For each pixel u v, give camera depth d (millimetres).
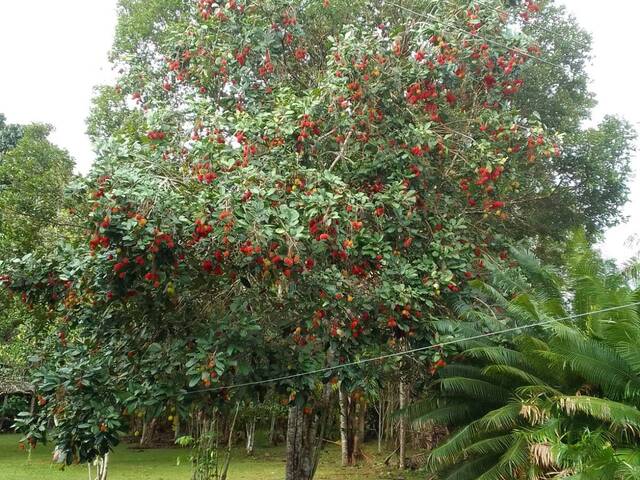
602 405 7344
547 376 9102
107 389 7574
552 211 14734
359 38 10227
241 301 7824
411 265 8531
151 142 9078
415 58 9445
